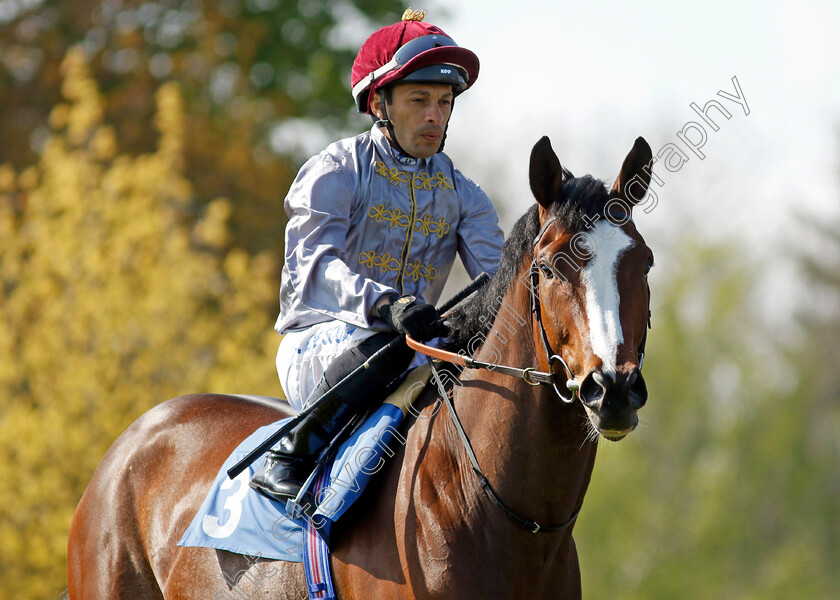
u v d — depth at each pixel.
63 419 11.30
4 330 11.83
